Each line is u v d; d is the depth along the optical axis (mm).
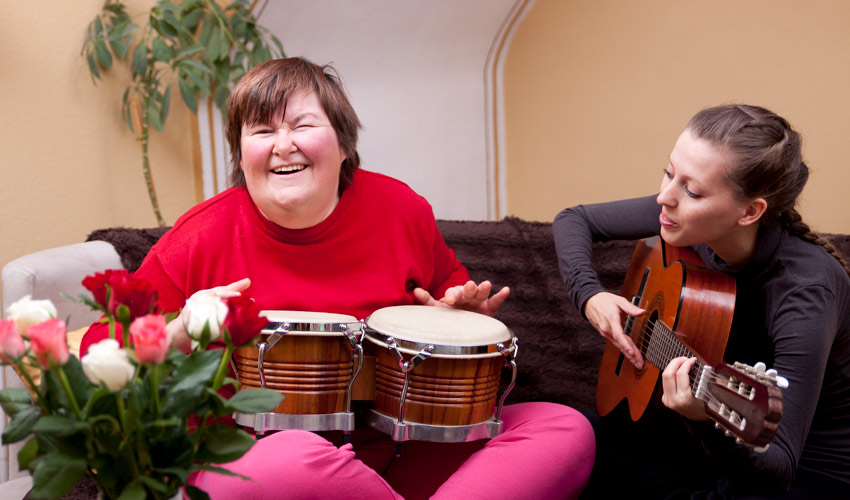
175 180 3018
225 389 1426
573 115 3562
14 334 808
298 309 1609
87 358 762
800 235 1470
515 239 2271
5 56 2330
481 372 1439
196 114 3018
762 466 1299
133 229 2125
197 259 1597
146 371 892
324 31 3262
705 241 1470
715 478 1538
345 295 1637
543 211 3711
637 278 1834
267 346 1367
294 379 1392
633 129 3451
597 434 1822
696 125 1427
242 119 1560
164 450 849
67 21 2535
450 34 3477
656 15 3320
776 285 1428
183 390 852
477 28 3492
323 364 1400
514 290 2246
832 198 3082
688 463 1616
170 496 860
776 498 1384
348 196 1665
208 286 1612
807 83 3082
